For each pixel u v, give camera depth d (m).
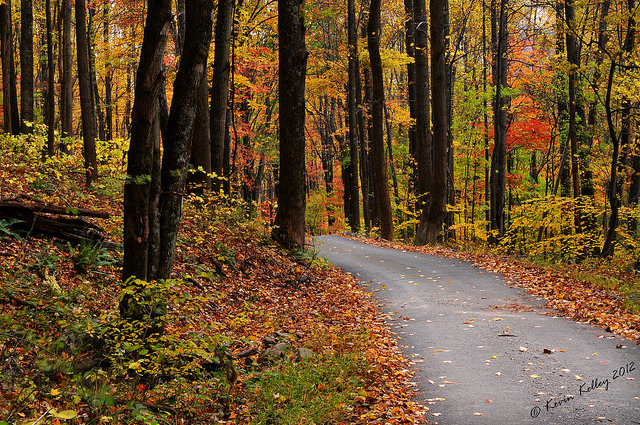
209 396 5.46
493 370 6.35
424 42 22.58
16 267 7.50
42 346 4.82
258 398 5.39
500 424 4.78
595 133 20.67
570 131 18.08
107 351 5.53
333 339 7.86
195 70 6.39
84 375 4.94
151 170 6.05
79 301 7.41
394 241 22.86
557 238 17.66
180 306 8.45
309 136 39.25
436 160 21.20
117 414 4.36
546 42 16.59
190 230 12.37
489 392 5.63
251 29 20.34
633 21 13.41
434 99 20.92
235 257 12.24
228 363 5.93
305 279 12.96
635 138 19.16
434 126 21.11
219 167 15.92
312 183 45.00
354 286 13.04
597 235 17.92
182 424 4.79
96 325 5.48
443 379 6.18
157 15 5.82
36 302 6.12
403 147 34.28
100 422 4.32
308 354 6.96
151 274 6.22
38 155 14.04
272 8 20.91
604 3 17.34
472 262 15.38
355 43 25.64
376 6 20.67
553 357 6.66
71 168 14.80
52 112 14.34
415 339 8.03
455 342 7.68
